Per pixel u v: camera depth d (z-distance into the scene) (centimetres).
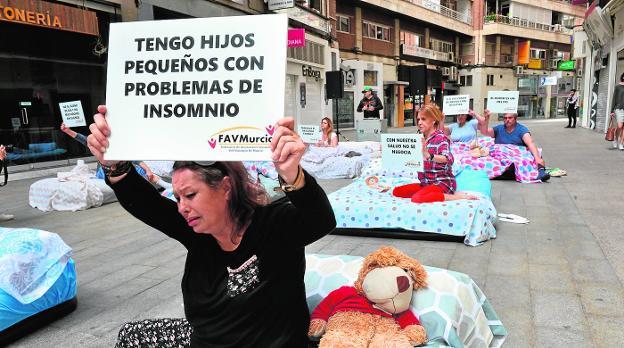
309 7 2141
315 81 2177
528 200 629
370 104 1362
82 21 1100
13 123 1050
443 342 215
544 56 4344
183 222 180
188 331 191
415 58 3169
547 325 282
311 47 2092
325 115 2289
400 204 479
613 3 1455
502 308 307
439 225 458
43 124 1112
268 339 164
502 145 813
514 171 789
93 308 341
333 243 472
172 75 151
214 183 154
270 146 139
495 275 366
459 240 455
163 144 150
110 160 157
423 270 231
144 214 178
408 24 3078
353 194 551
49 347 286
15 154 1058
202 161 154
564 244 433
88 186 700
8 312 284
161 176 856
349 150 992
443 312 221
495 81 3925
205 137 145
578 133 1773
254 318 163
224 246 168
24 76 1060
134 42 155
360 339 192
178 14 1350
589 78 2102
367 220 485
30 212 680
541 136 1692
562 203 600
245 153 143
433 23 3198
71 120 621
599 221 505
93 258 459
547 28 4297
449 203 465
